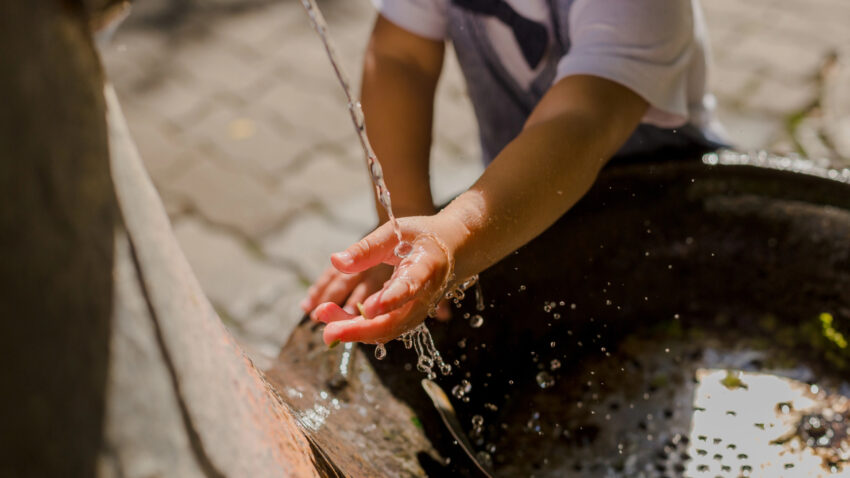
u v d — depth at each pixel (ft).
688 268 3.84
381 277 3.59
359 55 10.55
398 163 3.95
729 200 3.75
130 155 1.58
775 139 8.61
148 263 1.53
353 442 2.88
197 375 1.61
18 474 1.16
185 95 10.13
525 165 2.89
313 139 9.41
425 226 2.58
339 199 8.67
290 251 8.19
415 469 2.93
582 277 3.75
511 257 3.60
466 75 4.29
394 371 3.27
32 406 1.19
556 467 3.42
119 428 1.36
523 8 3.59
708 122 4.39
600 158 3.19
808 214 3.63
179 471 1.48
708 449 3.41
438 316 3.47
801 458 3.33
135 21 11.22
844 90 9.02
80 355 1.29
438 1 4.04
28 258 1.19
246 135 9.52
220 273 8.04
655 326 3.91
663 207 3.78
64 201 1.30
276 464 1.82
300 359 3.28
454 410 3.34
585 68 3.23
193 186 8.95
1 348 1.14
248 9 11.39
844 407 3.49
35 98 1.24
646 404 3.61
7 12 1.19
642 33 3.20
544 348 3.78
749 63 9.62
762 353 3.75
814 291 3.69
